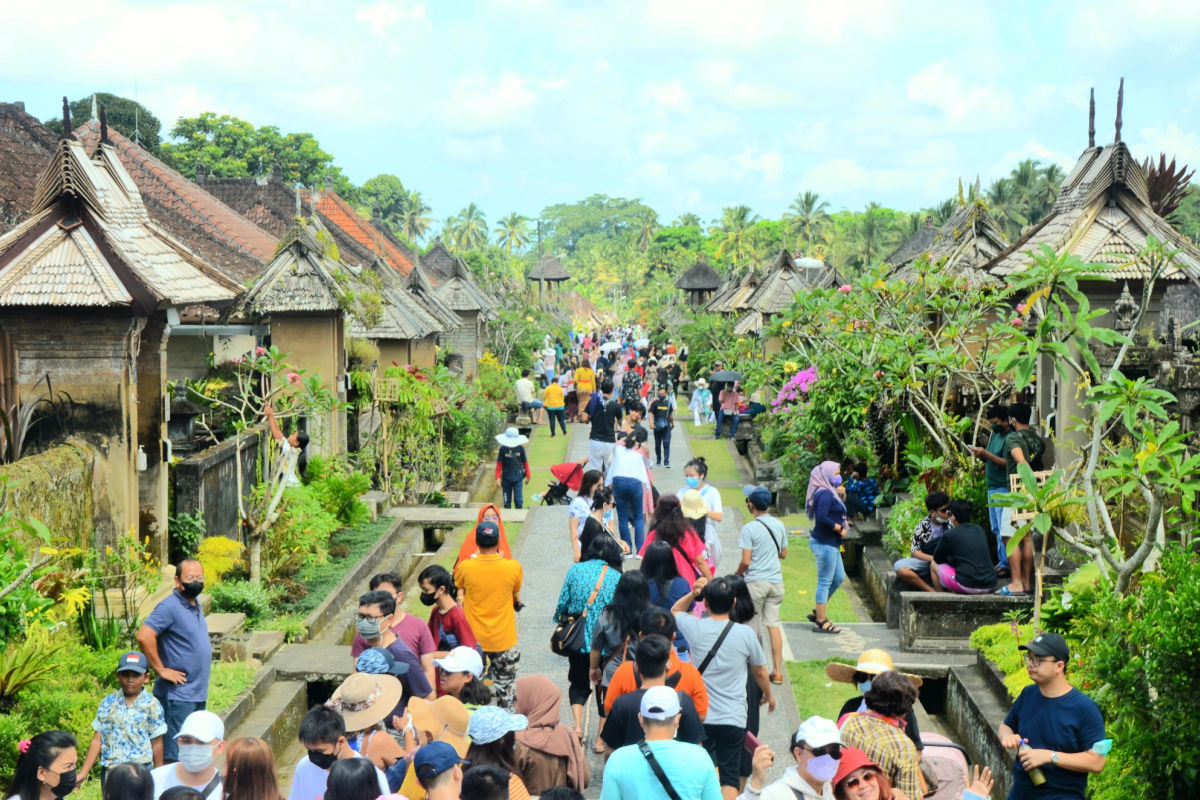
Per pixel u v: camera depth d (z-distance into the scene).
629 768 5.30
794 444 19.86
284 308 18.69
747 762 7.57
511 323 48.31
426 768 5.18
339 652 11.15
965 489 13.28
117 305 10.88
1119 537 10.28
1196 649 6.50
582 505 12.52
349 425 20.64
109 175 12.27
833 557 12.24
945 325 15.90
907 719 6.21
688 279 61.75
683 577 9.49
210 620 11.16
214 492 13.28
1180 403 9.63
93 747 7.01
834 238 118.88
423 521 18.16
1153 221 12.98
